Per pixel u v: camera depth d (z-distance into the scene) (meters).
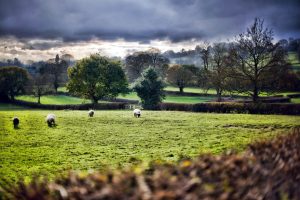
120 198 5.14
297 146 9.62
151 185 5.53
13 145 28.61
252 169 6.79
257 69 62.94
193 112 63.19
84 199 5.40
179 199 5.08
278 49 62.25
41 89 111.62
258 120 42.91
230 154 8.20
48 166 20.81
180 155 21.97
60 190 6.05
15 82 116.12
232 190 5.69
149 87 80.06
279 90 63.00
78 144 28.42
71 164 21.12
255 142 10.07
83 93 96.75
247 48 63.31
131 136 31.92
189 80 119.06
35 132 35.97
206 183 5.90
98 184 5.71
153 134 32.78
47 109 94.69
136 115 51.62
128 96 123.50
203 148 24.09
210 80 84.38
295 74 80.56
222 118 47.41
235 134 30.69
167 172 6.09
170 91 118.25
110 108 83.88
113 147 26.59
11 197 8.06
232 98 91.69
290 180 7.30
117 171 6.35
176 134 32.28
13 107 103.56
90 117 50.44
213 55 89.69
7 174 19.09
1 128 39.19
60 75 155.88
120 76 97.69
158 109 76.88
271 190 6.48
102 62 96.94
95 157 23.08
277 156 7.77
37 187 6.62
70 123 43.34
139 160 21.38
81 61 96.56
